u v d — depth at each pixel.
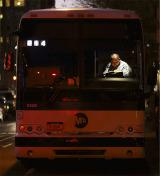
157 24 42.03
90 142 15.34
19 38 15.66
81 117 15.38
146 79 15.46
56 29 15.69
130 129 15.40
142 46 15.55
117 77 15.49
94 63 15.52
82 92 15.45
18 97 15.55
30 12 15.82
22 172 16.42
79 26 15.66
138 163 18.59
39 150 15.40
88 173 16.36
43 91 15.50
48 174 16.05
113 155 15.39
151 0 47.19
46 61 15.59
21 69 15.59
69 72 15.54
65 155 15.42
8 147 23.98
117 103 15.43
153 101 26.28
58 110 15.45
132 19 15.65
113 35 15.60
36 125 15.48
